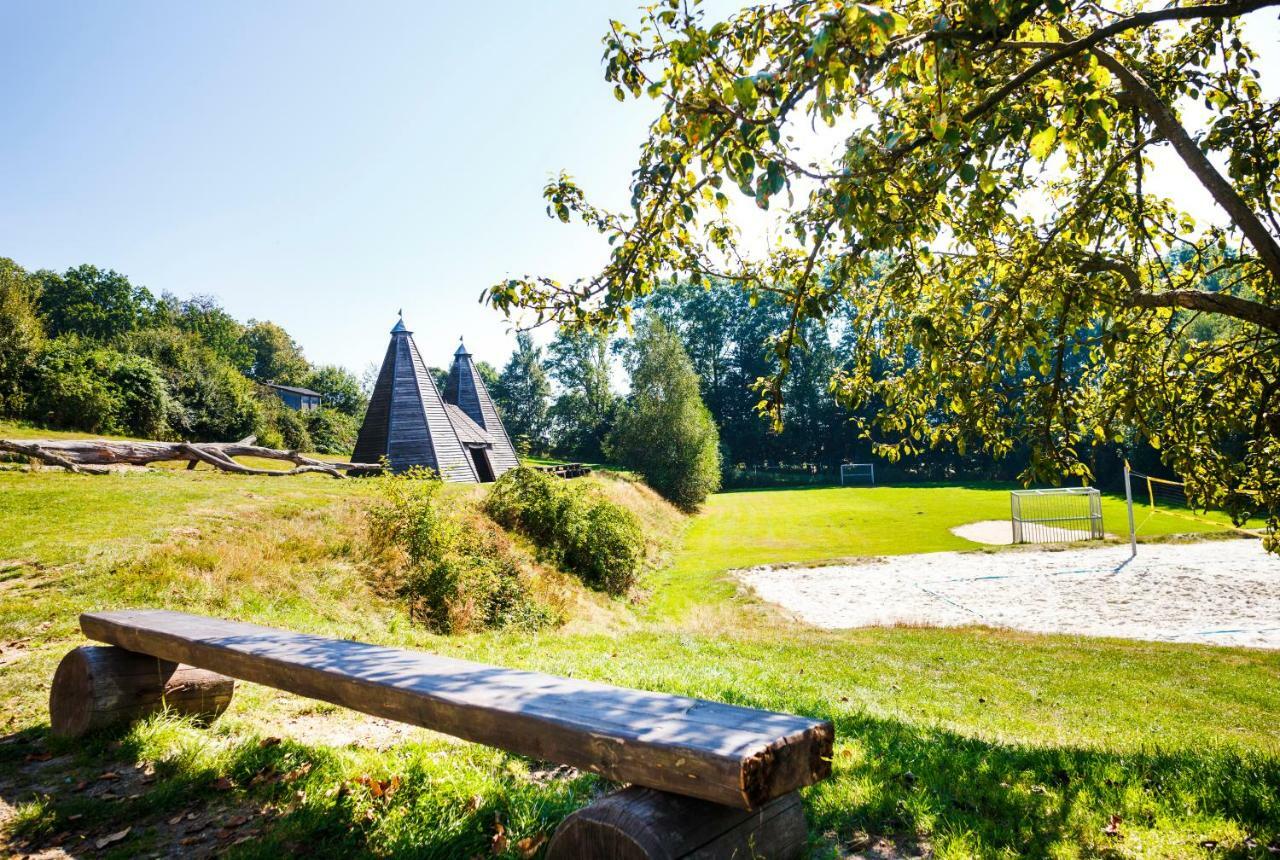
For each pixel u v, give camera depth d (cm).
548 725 231
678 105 431
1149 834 341
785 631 1377
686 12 461
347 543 1321
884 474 7212
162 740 423
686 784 198
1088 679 986
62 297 8812
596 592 1777
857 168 440
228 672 356
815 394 7631
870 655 1106
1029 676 998
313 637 388
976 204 555
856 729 562
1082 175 742
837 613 1627
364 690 288
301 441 5459
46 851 317
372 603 1163
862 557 2377
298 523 1376
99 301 9081
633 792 223
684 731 215
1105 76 405
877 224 476
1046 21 399
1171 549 2361
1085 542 2534
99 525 1182
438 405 2917
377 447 2795
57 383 3303
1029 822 356
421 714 267
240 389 4931
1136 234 730
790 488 6662
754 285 645
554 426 8488
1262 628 1384
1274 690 934
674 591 2009
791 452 7850
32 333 3397
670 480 4559
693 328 8144
